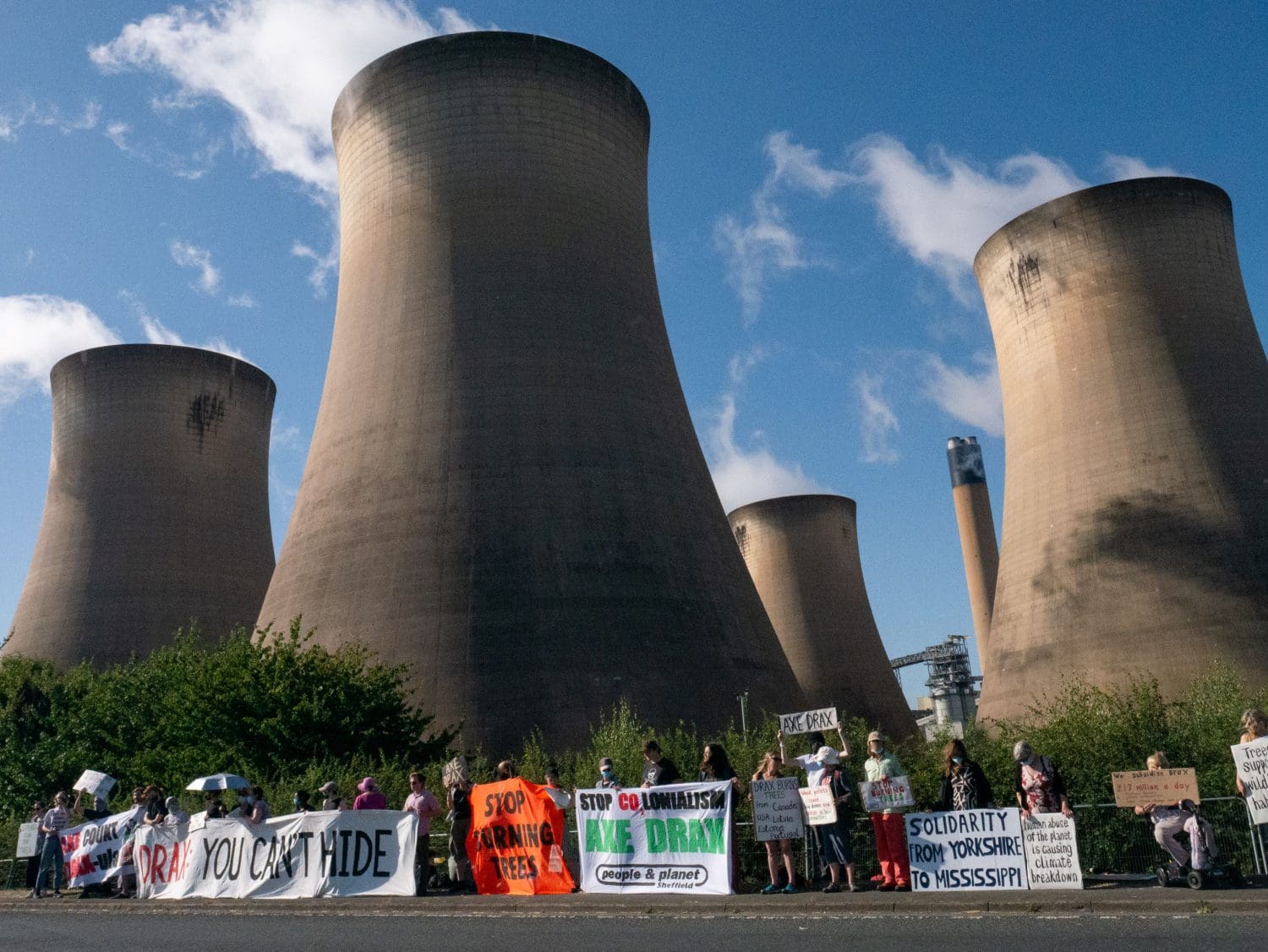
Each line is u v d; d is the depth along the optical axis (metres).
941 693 84.94
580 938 8.42
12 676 28.83
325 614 27.25
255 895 12.62
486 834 11.85
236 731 19.53
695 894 10.43
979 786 10.02
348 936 9.23
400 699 21.23
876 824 10.35
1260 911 8.00
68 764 24.11
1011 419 40.16
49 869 14.83
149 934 10.08
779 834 10.59
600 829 11.14
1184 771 9.33
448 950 8.11
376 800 13.08
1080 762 13.01
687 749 17.17
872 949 7.20
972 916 8.54
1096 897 8.69
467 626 25.86
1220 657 31.58
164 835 13.79
